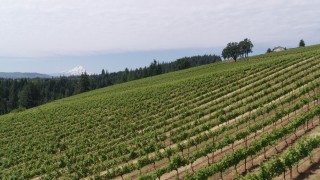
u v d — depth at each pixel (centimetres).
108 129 6297
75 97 14325
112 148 4959
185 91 7956
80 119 7494
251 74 8250
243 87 7125
